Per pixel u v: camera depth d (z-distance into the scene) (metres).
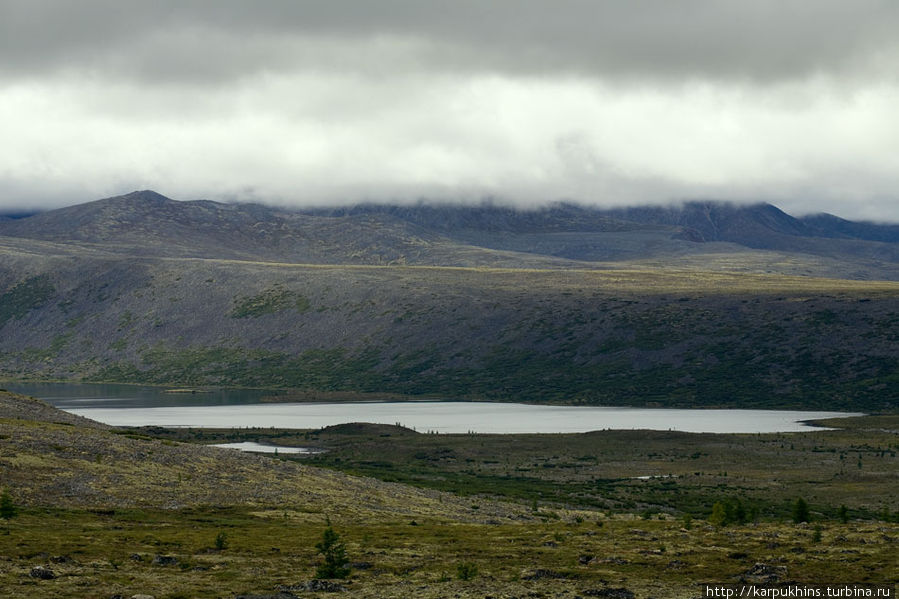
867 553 87.56
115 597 68.00
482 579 78.06
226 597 69.56
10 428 141.50
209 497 122.94
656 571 81.88
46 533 92.88
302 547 91.25
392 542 96.19
